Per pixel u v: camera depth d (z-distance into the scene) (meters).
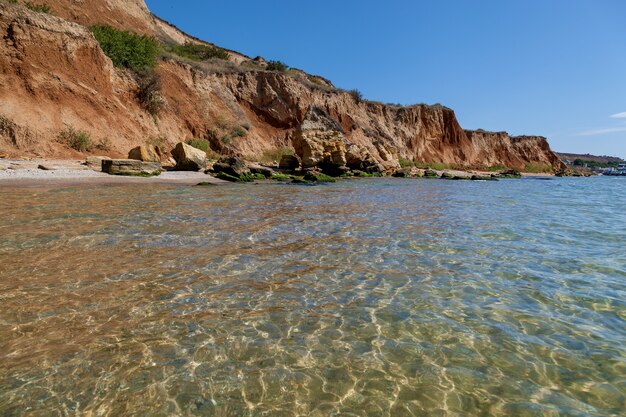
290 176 28.89
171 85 36.97
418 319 4.82
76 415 2.94
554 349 4.18
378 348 4.11
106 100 28.42
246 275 6.21
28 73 24.33
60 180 17.92
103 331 4.25
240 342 4.13
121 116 29.05
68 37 27.27
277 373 3.59
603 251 8.37
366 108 57.75
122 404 3.09
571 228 11.17
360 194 19.52
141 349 3.91
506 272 6.77
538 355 4.05
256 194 17.64
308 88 49.53
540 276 6.59
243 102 44.28
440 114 66.75
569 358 4.00
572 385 3.54
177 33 61.16
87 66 28.19
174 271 6.25
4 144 21.75
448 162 64.69
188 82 38.69
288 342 4.17
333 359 3.87
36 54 25.19
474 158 70.12
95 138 25.86
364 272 6.57
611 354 4.09
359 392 3.35
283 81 46.75
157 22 56.16
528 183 39.03
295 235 9.16
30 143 22.56
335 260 7.22
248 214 11.87
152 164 23.28
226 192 17.92
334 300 5.35
